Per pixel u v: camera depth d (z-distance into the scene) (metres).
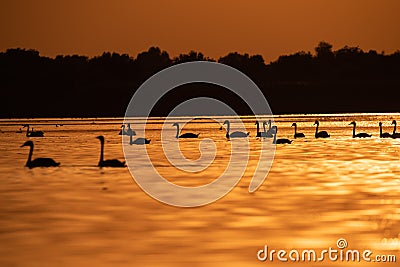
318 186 112.25
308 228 79.75
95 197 101.44
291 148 192.25
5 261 66.88
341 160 156.00
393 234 77.12
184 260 67.12
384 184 114.25
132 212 89.75
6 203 95.88
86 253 69.44
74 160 157.50
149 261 66.75
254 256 68.69
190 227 80.50
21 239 74.88
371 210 90.06
